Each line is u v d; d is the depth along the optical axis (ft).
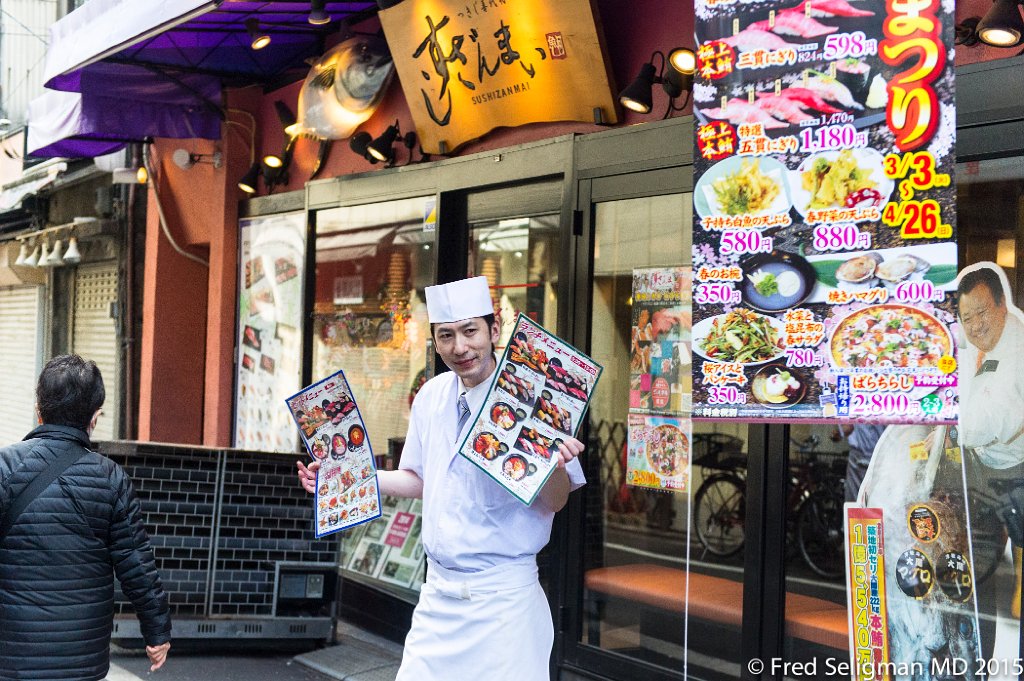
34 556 11.27
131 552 11.87
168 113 28.35
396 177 22.95
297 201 26.68
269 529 20.84
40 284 48.44
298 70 27.25
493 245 20.86
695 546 16.37
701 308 10.59
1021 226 12.42
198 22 24.17
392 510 23.70
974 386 12.80
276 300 27.55
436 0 19.79
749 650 15.16
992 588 12.53
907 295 9.76
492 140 20.47
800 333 10.20
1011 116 12.37
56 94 29.58
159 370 32.30
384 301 23.76
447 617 11.40
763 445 15.15
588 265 18.12
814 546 14.65
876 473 13.53
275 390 27.48
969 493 12.80
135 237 37.78
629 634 17.30
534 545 11.35
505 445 10.84
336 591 21.36
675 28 16.72
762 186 10.36
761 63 10.36
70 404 11.82
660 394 17.10
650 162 16.85
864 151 9.93
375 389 24.14
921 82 9.66
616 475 17.80
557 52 17.87
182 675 19.33
